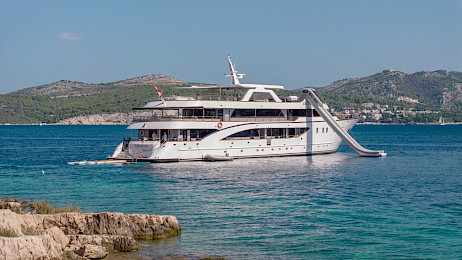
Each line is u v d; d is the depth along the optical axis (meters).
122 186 48.34
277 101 74.62
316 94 77.94
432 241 29.78
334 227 32.81
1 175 57.44
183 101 66.69
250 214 36.28
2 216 26.20
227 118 69.94
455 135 199.50
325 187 48.16
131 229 29.66
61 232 26.95
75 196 43.38
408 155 87.94
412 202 41.03
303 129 77.00
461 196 43.88
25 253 23.31
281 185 49.09
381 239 30.19
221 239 29.86
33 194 44.56
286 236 30.67
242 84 72.50
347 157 77.44
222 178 53.16
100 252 25.80
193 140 66.62
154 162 65.12
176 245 28.47
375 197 43.22
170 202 40.53
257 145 71.62
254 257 26.81
